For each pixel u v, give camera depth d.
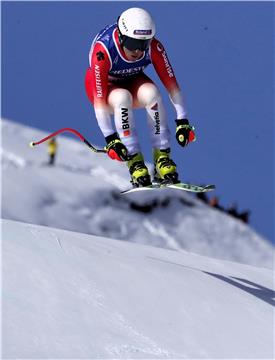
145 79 18.20
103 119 17.69
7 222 16.47
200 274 18.34
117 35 17.47
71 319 12.92
